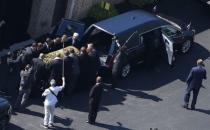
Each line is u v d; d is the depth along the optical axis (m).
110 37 36.75
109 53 36.03
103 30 36.50
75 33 36.62
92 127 33.06
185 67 39.00
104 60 36.19
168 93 36.59
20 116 33.03
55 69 33.59
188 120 34.59
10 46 39.22
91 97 32.44
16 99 34.44
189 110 35.34
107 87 36.25
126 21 37.47
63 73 33.72
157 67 38.47
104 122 33.59
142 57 37.62
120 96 35.75
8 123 31.73
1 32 39.25
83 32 38.59
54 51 35.41
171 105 35.66
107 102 35.16
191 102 35.59
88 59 34.72
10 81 35.41
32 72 32.94
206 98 36.59
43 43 38.53
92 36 37.03
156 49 37.50
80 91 35.59
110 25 36.94
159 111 35.06
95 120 33.53
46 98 31.92
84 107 34.50
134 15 38.25
